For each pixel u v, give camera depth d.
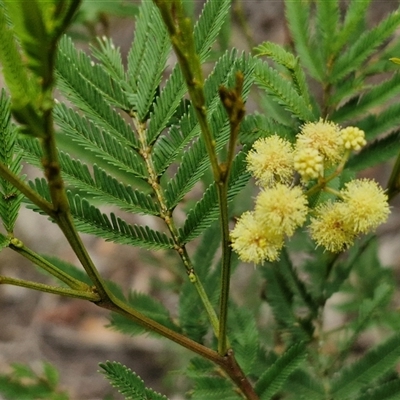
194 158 0.19
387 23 0.22
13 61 0.15
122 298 0.24
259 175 0.19
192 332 0.23
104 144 0.19
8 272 0.59
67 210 0.16
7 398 0.24
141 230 0.19
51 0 0.14
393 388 0.22
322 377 0.24
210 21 0.19
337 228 0.19
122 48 0.46
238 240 0.18
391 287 0.25
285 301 0.24
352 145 0.18
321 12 0.23
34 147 0.19
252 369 0.23
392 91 0.22
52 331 0.56
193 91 0.16
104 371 0.19
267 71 0.20
